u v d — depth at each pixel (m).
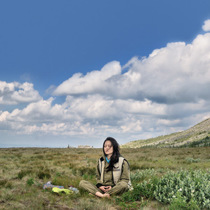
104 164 5.58
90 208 4.32
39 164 11.82
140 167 11.41
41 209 4.09
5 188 5.75
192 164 12.70
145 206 4.48
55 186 5.99
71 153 22.19
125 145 88.06
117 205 4.68
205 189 4.82
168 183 5.49
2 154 17.91
